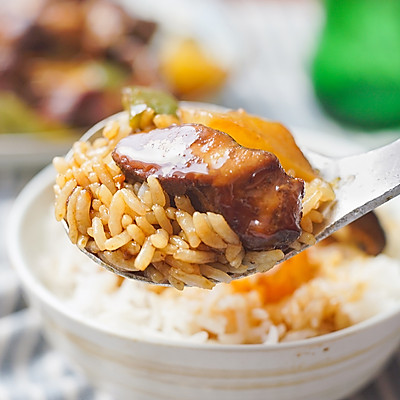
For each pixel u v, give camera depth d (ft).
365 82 1.34
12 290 1.07
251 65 1.55
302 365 0.84
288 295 0.93
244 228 0.75
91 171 0.80
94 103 1.27
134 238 0.77
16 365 1.01
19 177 1.28
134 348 0.84
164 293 0.93
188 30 1.50
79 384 0.98
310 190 0.82
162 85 1.34
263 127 0.84
